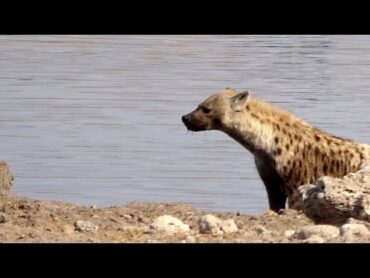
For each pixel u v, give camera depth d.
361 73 55.44
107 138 40.62
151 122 43.66
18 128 42.22
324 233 18.31
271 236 18.66
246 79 53.75
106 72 55.47
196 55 61.72
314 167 28.09
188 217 22.56
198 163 37.22
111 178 35.00
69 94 49.31
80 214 22.34
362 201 19.69
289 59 61.03
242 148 39.41
